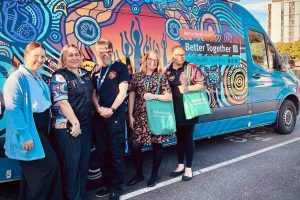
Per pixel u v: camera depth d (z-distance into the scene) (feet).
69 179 12.46
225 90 21.13
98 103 13.73
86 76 12.81
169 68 16.31
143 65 15.02
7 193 15.08
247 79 22.68
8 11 12.82
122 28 16.01
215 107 20.53
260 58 23.89
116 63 13.85
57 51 13.91
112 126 13.74
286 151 21.62
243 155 20.75
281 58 25.73
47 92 11.82
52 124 12.41
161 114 14.71
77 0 14.55
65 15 14.17
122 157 14.23
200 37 19.61
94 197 14.87
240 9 22.82
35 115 11.34
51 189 11.86
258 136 25.63
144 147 17.33
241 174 17.44
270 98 24.68
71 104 12.30
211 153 21.20
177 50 15.71
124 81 13.64
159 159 15.85
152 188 15.74
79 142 12.46
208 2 20.31
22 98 10.96
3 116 12.75
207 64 19.95
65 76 12.18
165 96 14.76
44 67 13.61
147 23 17.02
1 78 12.69
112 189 14.25
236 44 21.93
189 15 19.10
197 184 16.17
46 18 13.66
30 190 11.48
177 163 19.26
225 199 14.51
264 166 18.67
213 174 17.47
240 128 22.58
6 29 12.78
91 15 14.96
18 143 10.89
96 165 14.93
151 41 17.15
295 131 27.50
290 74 26.63
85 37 14.71
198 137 19.83
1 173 13.08
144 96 14.64
